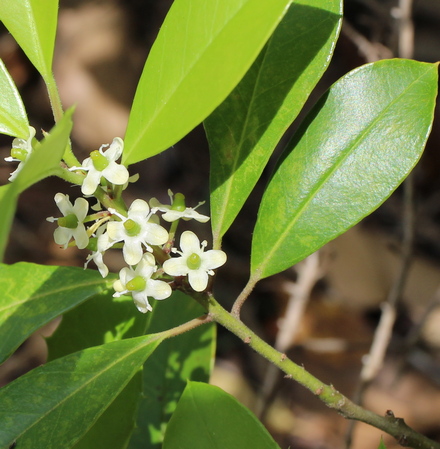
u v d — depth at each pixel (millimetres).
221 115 171
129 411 176
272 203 172
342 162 169
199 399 157
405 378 352
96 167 154
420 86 166
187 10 151
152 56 156
